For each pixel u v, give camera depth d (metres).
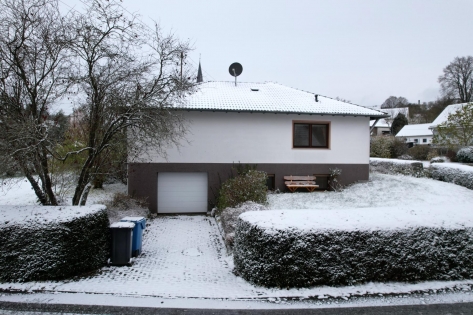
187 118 13.73
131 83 8.48
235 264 6.76
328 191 14.80
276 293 5.42
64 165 11.03
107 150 9.29
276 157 14.48
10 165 6.80
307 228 5.73
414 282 5.89
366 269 5.78
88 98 8.45
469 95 50.69
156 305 5.06
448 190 14.40
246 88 17.14
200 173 14.05
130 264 7.19
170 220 12.64
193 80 10.83
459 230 6.18
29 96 7.46
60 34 7.74
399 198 13.16
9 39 7.19
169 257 8.00
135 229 7.98
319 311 4.91
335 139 15.11
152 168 13.54
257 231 5.82
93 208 6.92
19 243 5.86
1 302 5.09
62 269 5.99
